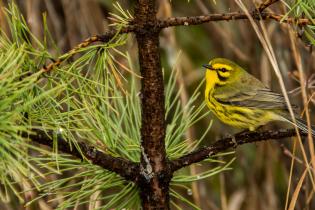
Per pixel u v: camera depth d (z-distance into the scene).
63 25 4.29
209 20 3.96
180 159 3.98
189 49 4.36
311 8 3.96
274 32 4.28
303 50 4.26
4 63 3.63
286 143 4.29
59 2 4.30
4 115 3.43
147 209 3.98
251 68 4.30
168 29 4.29
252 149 4.33
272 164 4.29
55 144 3.87
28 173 3.46
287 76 4.28
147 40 3.96
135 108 4.01
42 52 3.93
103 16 4.30
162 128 3.97
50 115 3.90
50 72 3.95
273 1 3.97
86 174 3.98
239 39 4.32
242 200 4.30
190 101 4.02
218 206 4.33
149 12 3.96
